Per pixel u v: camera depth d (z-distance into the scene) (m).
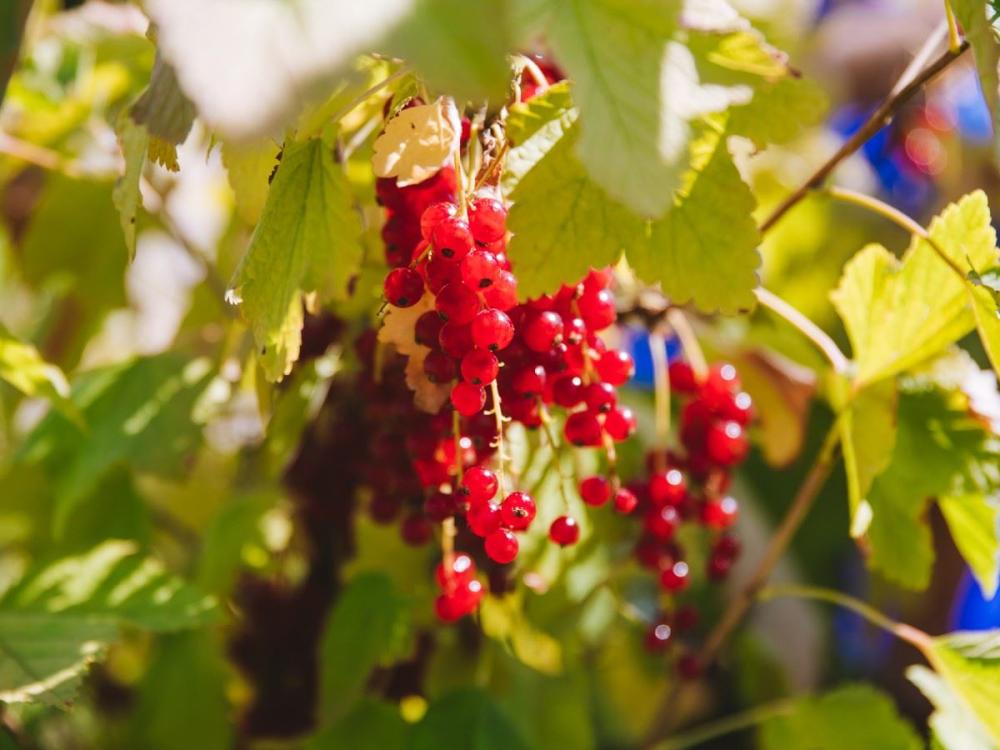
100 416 0.71
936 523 0.85
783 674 0.83
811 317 0.89
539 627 0.65
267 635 0.70
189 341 0.73
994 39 0.52
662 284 0.53
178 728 0.70
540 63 0.56
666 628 0.66
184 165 0.69
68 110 0.78
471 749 0.65
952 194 1.03
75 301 0.84
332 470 0.66
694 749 0.83
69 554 0.67
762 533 0.82
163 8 0.44
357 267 0.56
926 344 0.61
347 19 0.44
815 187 0.63
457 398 0.52
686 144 0.49
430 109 0.52
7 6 0.61
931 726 0.65
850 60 1.06
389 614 0.65
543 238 0.53
